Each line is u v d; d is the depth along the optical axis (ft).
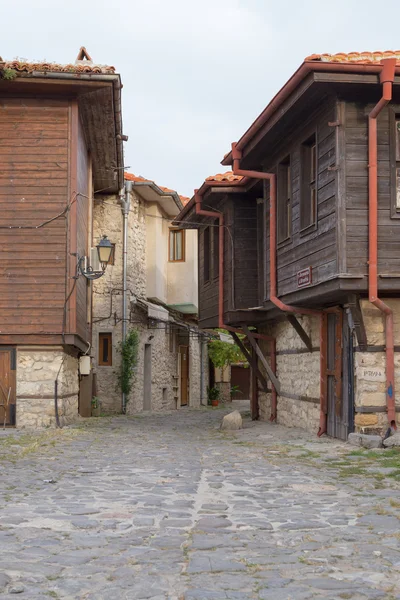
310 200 39.17
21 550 15.55
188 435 46.98
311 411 44.19
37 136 47.70
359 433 35.78
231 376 121.49
